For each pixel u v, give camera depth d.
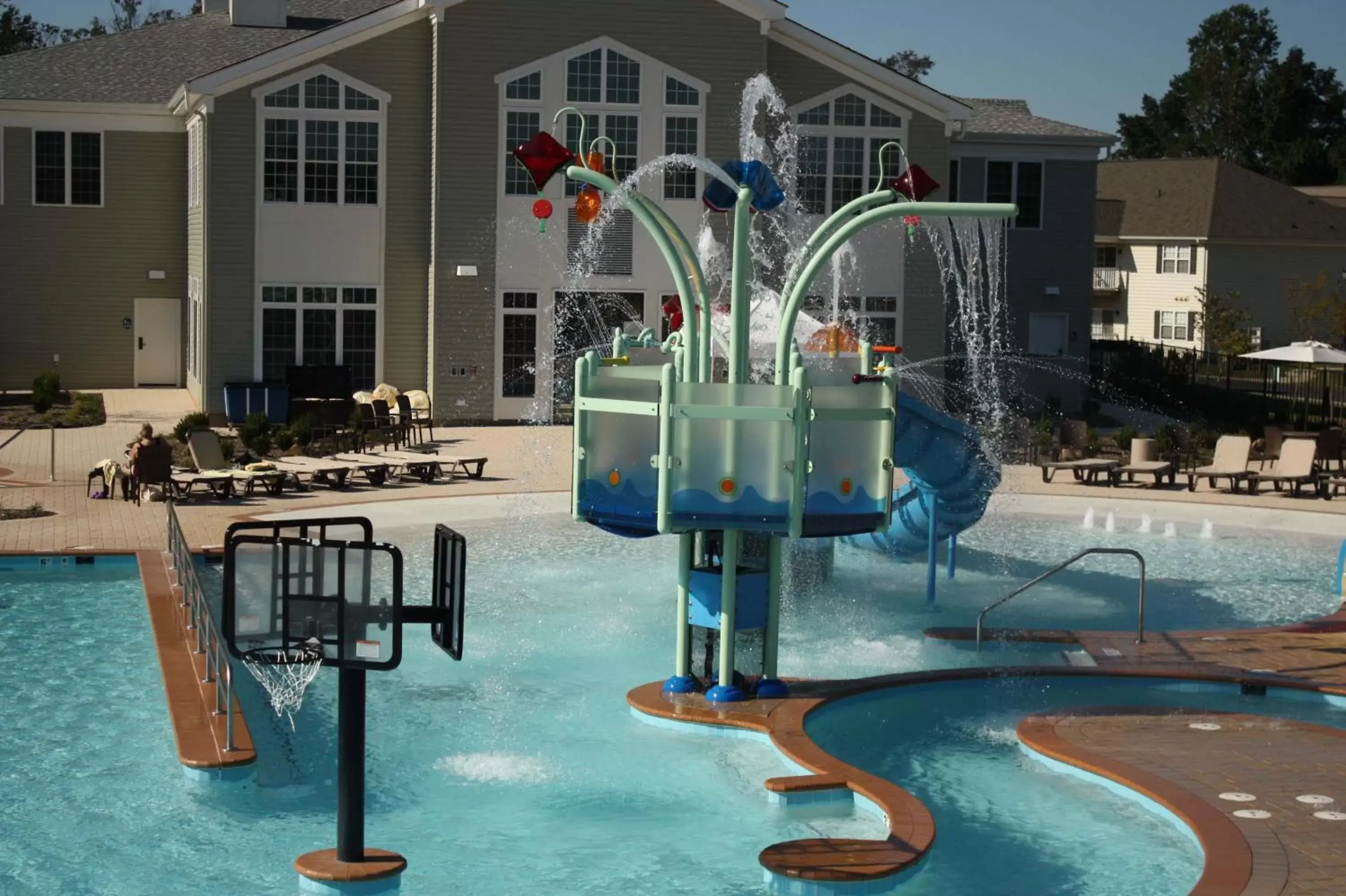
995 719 14.34
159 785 11.93
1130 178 71.44
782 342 13.88
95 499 24.72
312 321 35.66
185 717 13.16
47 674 15.05
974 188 42.72
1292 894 9.63
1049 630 17.48
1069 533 25.02
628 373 14.15
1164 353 54.22
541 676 15.44
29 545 20.59
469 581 20.03
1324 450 30.53
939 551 23.19
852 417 13.34
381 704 14.41
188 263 41.00
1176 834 11.34
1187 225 66.88
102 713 13.80
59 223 40.97
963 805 11.99
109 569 20.25
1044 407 41.59
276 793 11.82
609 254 35.81
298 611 9.95
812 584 19.31
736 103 35.88
